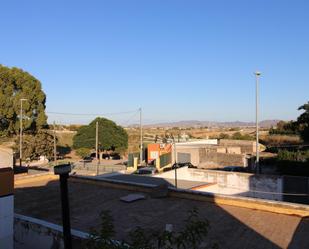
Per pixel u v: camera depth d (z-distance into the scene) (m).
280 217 11.91
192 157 46.66
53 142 55.22
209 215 12.30
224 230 10.82
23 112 55.47
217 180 26.53
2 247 9.95
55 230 10.80
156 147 51.84
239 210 12.80
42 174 20.28
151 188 15.91
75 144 63.34
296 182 23.97
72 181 19.03
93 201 14.93
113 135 63.03
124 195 15.73
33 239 11.45
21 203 15.06
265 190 24.81
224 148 47.81
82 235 9.91
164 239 5.25
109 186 17.53
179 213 12.74
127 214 12.88
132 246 5.09
